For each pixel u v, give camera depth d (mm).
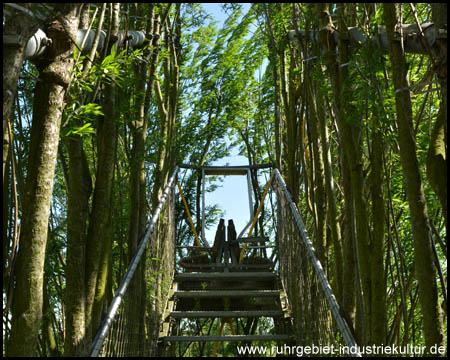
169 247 5309
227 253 5898
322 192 3742
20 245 1898
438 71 1928
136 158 3822
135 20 4016
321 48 3084
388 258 2963
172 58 5316
